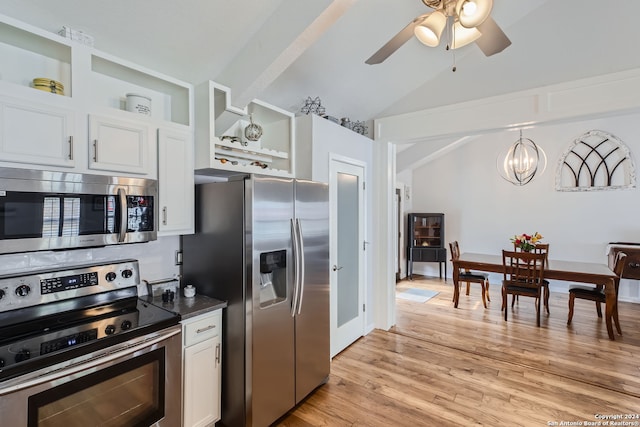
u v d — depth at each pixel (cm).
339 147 324
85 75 167
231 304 204
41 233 148
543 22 290
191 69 227
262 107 259
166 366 167
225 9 194
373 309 389
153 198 193
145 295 217
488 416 222
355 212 356
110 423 144
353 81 320
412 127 362
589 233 535
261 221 202
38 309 162
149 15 182
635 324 396
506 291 417
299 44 201
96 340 140
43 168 152
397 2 246
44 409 124
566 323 402
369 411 229
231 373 204
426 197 711
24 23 146
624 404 234
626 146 503
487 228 637
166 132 203
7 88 139
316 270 251
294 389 228
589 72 270
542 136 574
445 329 385
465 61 329
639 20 252
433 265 702
